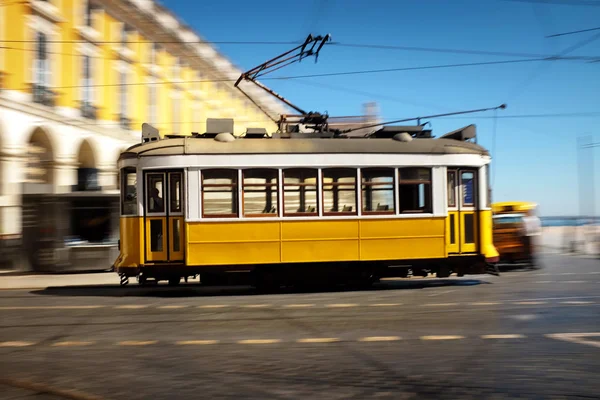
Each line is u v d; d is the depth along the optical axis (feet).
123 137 91.30
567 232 93.66
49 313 32.30
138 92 96.12
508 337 25.16
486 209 43.65
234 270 39.91
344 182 41.29
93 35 83.20
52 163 76.28
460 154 42.86
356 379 18.85
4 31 66.80
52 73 75.20
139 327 28.02
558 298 36.63
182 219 39.73
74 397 17.15
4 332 26.96
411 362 20.99
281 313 31.68
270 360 21.43
